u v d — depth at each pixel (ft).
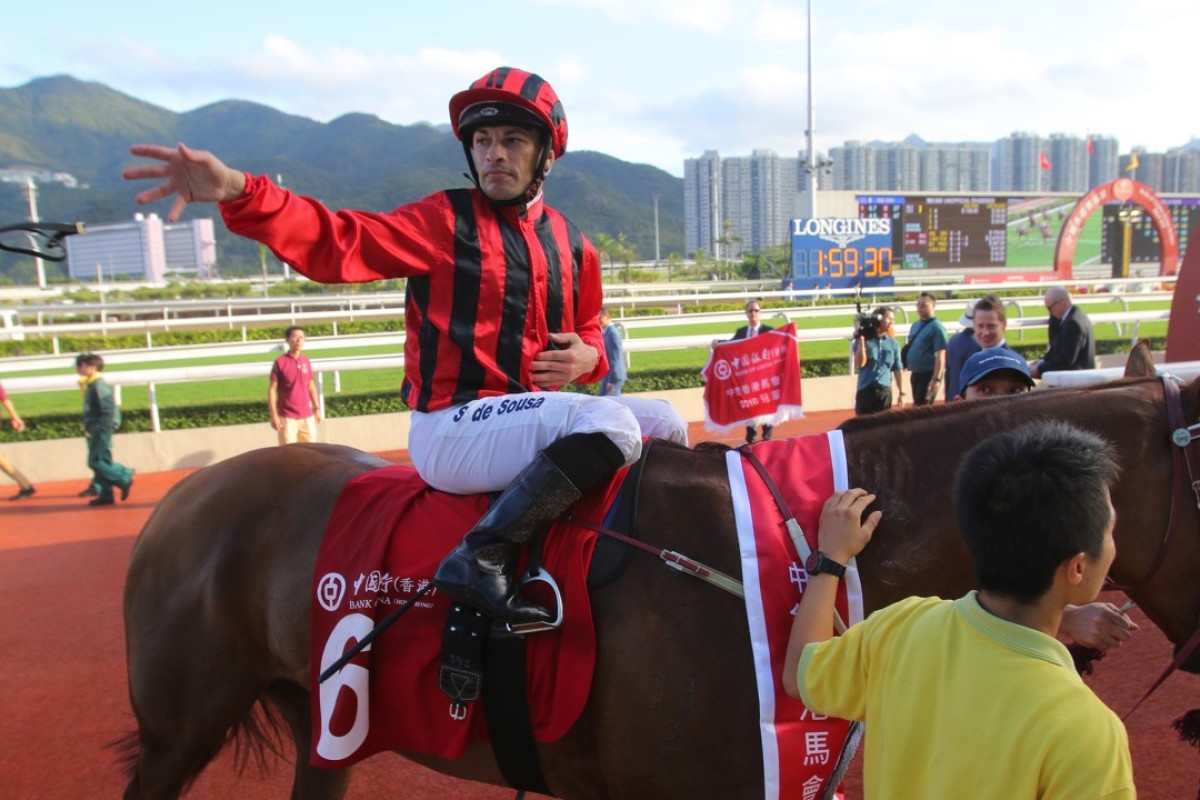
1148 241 96.58
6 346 55.06
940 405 6.23
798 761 5.32
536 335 6.44
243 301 68.39
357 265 5.74
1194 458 5.72
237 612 7.04
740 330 28.37
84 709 12.06
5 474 27.22
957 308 64.95
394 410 32.35
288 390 25.58
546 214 6.69
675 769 5.57
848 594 5.55
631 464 6.12
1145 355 6.77
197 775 7.54
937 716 4.13
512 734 5.85
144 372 28.17
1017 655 3.96
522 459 5.98
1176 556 5.75
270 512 7.13
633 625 5.63
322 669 6.25
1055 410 5.94
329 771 7.80
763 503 5.78
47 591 17.01
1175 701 11.02
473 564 5.57
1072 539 3.90
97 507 24.03
